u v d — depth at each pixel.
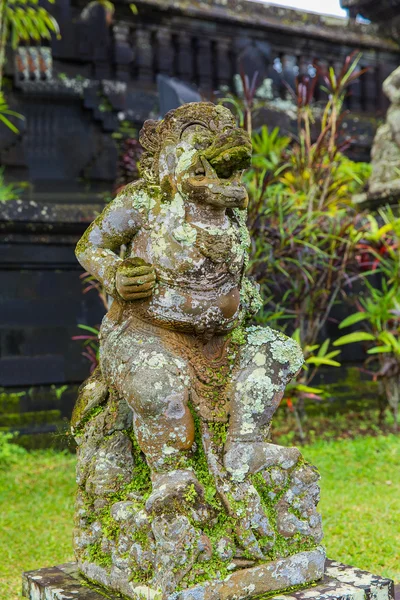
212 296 2.27
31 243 6.17
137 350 2.28
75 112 7.83
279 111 7.80
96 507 2.40
